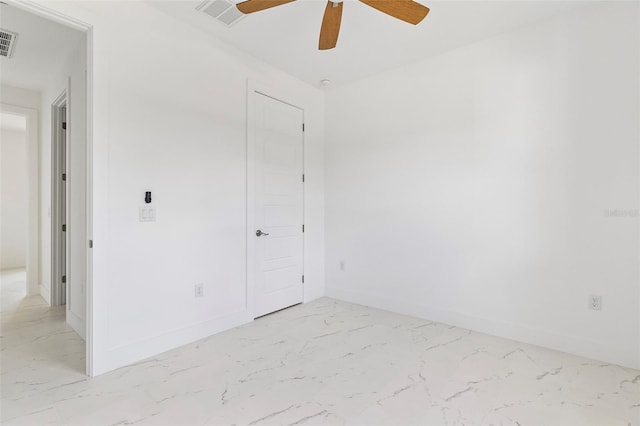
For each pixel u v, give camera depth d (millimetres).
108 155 2223
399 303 3492
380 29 2732
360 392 1979
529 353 2520
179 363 2340
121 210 2291
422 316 3322
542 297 2652
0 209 5957
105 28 2205
